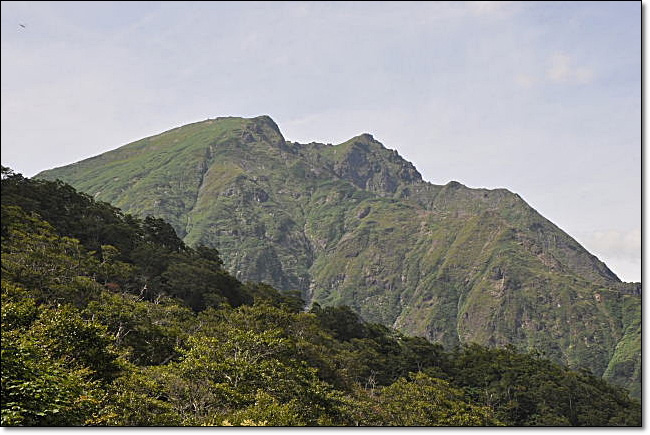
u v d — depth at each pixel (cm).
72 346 3497
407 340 12375
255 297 10888
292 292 13550
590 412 10206
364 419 5891
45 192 11019
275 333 6259
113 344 4972
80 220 10869
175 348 5316
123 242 10944
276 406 4041
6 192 10100
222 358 4997
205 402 4234
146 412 3441
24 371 2173
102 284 8488
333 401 5603
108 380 3669
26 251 7512
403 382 8069
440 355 12112
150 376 4222
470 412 7412
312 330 8469
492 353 12512
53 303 6162
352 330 11925
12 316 3753
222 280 11031
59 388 2266
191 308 9756
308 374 5641
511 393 10544
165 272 10175
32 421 2083
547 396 10381
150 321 6181
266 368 5059
